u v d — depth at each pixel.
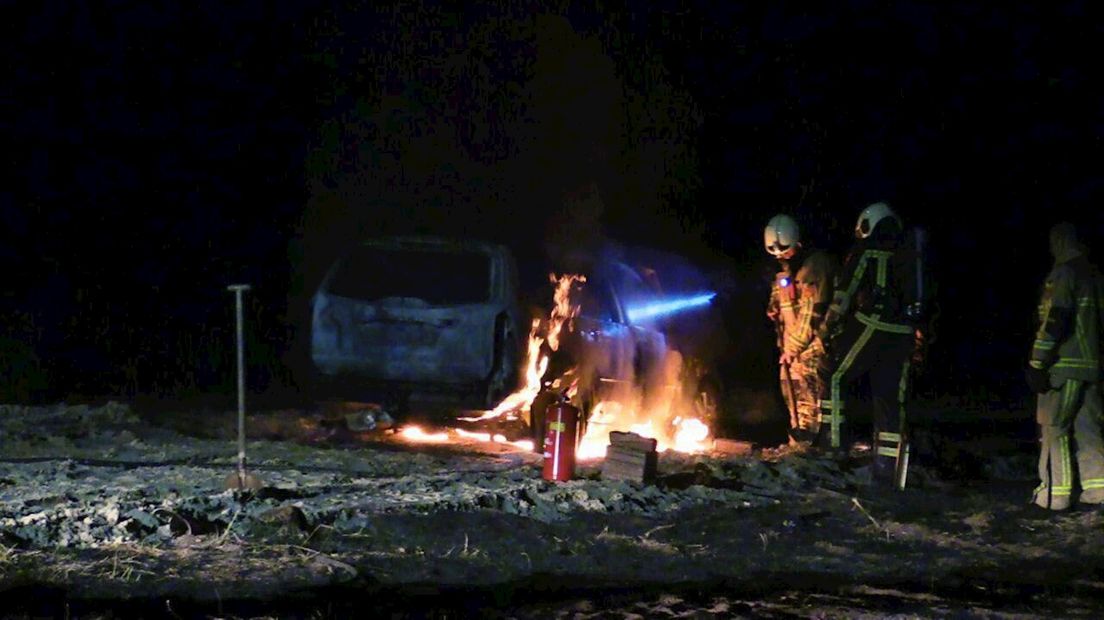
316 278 13.65
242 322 8.73
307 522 7.93
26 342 15.62
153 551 7.23
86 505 7.90
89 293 18.27
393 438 12.05
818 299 11.90
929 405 19.66
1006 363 24.41
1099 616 7.03
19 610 6.16
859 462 11.28
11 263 18.25
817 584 7.48
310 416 12.88
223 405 13.72
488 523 8.35
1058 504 9.76
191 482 9.00
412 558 7.52
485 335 12.75
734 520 9.03
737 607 6.93
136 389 15.95
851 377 10.88
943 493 10.44
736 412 17.34
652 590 7.14
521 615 6.59
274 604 6.47
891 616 6.86
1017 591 7.51
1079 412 9.85
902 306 10.59
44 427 11.48
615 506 9.08
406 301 12.88
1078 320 9.70
